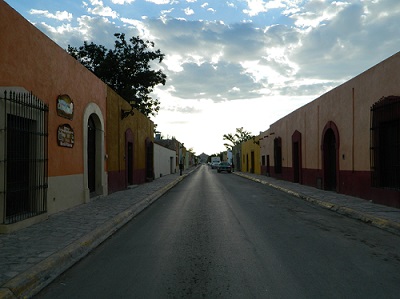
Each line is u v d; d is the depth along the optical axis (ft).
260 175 125.08
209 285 15.62
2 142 24.81
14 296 14.34
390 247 22.50
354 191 47.70
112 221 29.91
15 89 26.03
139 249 22.34
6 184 25.54
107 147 52.19
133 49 105.50
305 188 64.18
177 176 124.16
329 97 56.59
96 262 19.65
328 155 59.36
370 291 14.87
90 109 43.83
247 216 34.91
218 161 265.54
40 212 29.63
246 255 20.45
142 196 50.42
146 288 15.42
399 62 36.14
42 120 30.09
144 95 110.42
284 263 18.86
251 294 14.53
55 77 33.42
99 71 102.42
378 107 39.50
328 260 19.47
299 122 75.41
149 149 92.48
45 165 30.45
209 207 41.73
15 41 26.37
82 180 41.27
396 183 37.83
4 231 24.79
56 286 15.99
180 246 22.82
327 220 32.71
